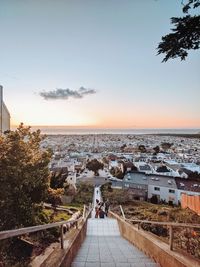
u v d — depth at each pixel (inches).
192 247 274.1
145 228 447.8
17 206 293.0
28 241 280.2
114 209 919.0
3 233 127.5
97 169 2824.8
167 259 214.1
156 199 1807.3
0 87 577.9
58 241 286.0
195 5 164.7
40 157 331.0
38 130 354.0
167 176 1994.3
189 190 1758.1
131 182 1987.0
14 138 306.2
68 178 2000.5
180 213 622.8
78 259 256.4
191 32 176.4
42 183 334.0
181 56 196.4
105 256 271.1
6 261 217.3
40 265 186.4
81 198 1290.6
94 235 493.7
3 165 291.1
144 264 237.8
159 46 187.2
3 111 620.7
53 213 606.5
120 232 515.2
